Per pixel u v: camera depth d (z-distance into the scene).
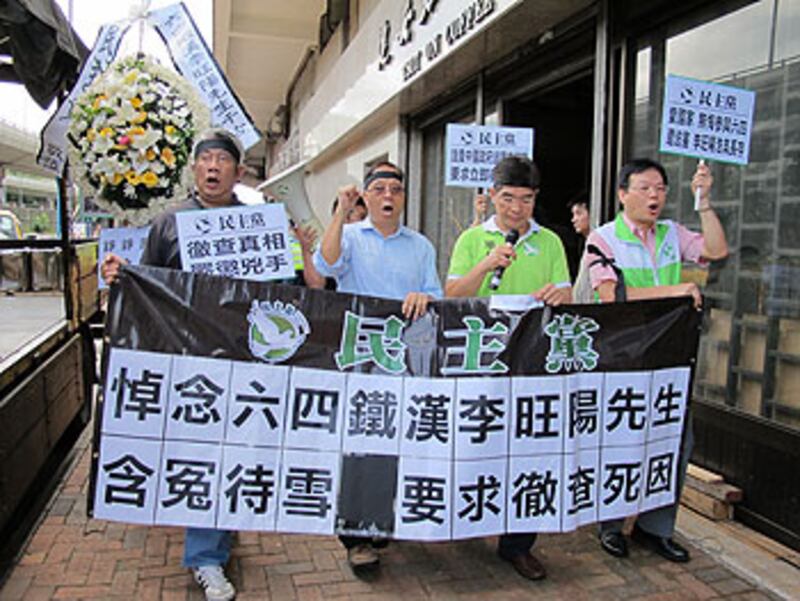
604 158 4.40
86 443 4.60
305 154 15.30
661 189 2.85
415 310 2.60
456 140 3.87
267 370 2.55
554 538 3.27
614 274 2.90
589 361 2.75
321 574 2.88
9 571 2.85
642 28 4.17
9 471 2.86
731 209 3.60
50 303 6.31
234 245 2.64
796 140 3.23
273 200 2.84
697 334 2.91
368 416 2.60
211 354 2.52
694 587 2.84
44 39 3.76
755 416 3.40
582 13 4.65
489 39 5.36
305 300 2.57
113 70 2.98
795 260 3.24
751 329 3.48
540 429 2.68
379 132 9.52
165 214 2.73
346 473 2.59
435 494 2.60
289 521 2.57
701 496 3.52
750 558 3.06
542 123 6.21
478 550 3.12
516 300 2.64
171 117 2.93
